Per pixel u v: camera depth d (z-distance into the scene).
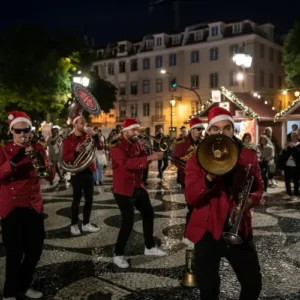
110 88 44.16
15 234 3.93
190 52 46.97
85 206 6.82
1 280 4.70
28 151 3.66
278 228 7.13
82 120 6.42
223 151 2.62
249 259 2.98
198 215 3.02
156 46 50.09
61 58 33.44
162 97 49.69
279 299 4.18
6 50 31.52
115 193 5.08
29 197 4.00
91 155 6.41
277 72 46.56
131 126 5.09
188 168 3.01
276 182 13.80
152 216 5.46
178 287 4.48
